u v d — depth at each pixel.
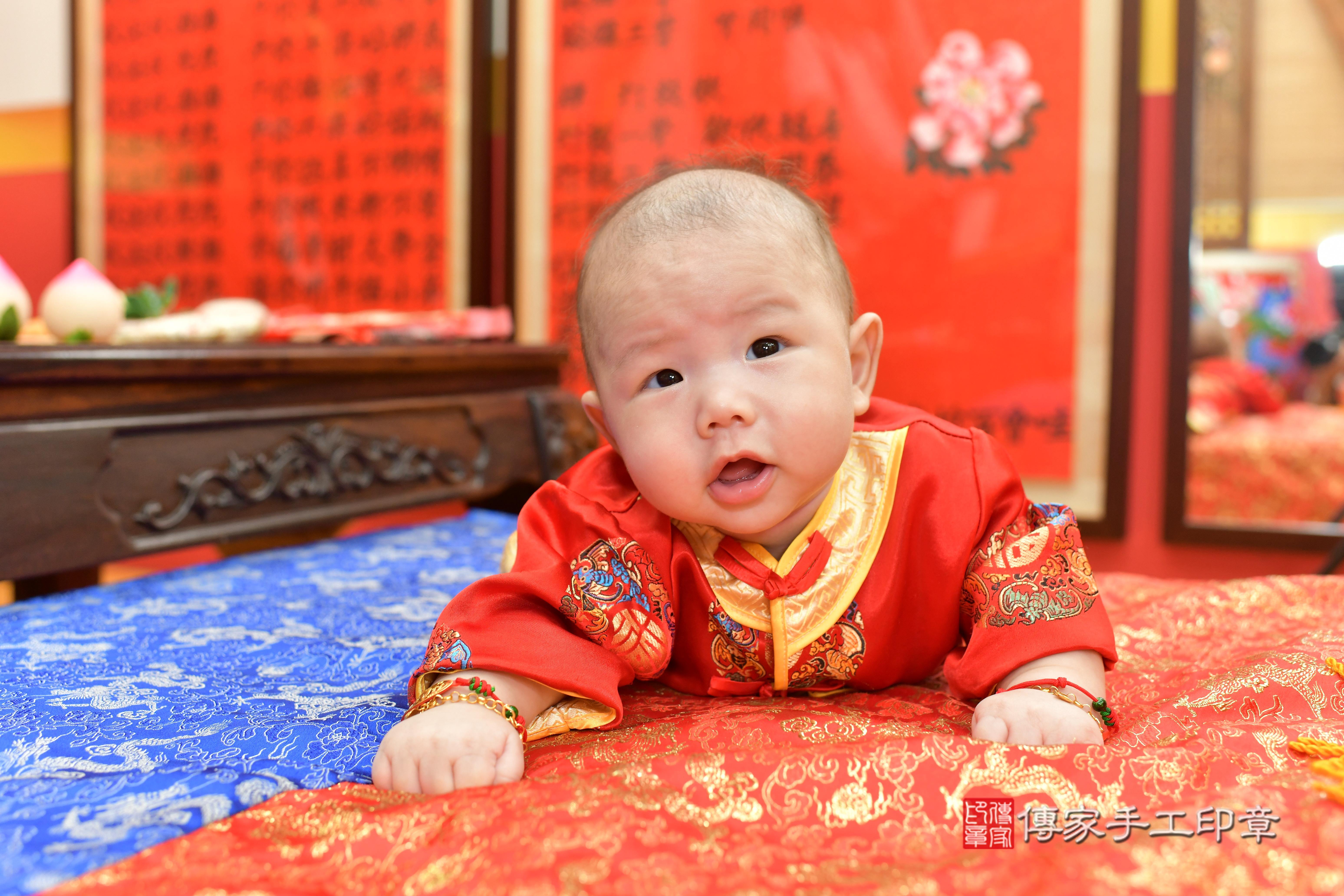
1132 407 1.89
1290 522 1.82
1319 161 1.76
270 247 2.38
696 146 2.09
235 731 0.61
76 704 0.67
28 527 0.96
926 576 0.67
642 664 0.66
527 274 2.21
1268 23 1.77
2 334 1.18
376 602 0.99
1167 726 0.58
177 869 0.44
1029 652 0.61
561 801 0.47
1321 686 0.63
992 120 1.92
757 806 0.47
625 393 0.61
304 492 1.25
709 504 0.60
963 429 0.73
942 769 0.49
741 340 0.59
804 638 0.66
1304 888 0.39
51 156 2.56
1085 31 1.86
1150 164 1.87
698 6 2.07
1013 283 1.93
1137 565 1.93
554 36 2.16
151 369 1.06
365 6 2.28
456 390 1.52
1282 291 1.80
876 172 1.99
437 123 2.25
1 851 0.45
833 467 0.61
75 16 2.48
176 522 1.11
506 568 0.73
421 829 0.46
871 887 0.40
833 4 1.99
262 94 2.37
